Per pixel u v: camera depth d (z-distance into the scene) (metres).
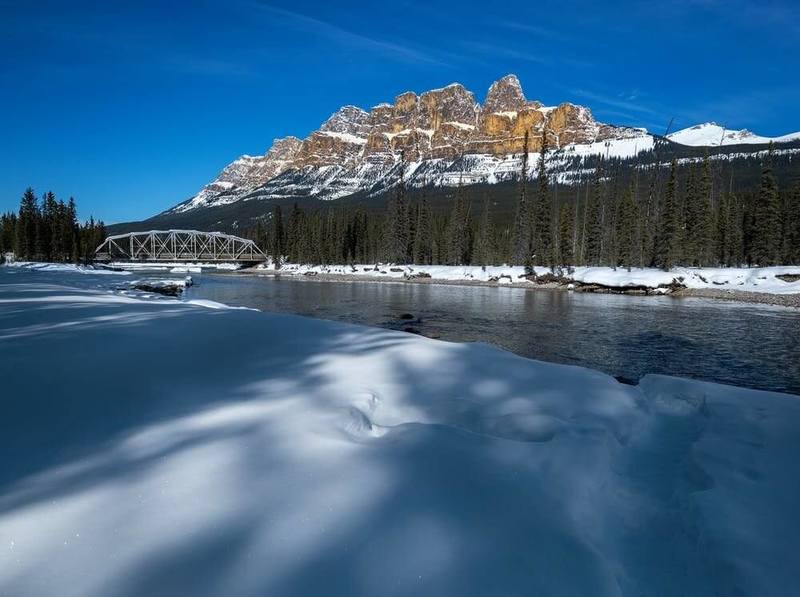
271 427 3.12
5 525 1.99
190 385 3.90
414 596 1.75
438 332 19.52
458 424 3.58
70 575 1.74
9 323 6.73
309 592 1.73
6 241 82.56
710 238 49.50
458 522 2.20
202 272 92.38
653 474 3.14
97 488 2.30
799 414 3.96
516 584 1.85
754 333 19.16
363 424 3.40
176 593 1.68
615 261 56.19
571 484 2.68
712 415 4.08
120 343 5.25
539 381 4.54
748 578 2.05
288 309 28.22
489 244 70.38
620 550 2.35
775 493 2.72
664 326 21.09
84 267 68.50
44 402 3.39
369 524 2.14
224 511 2.17
